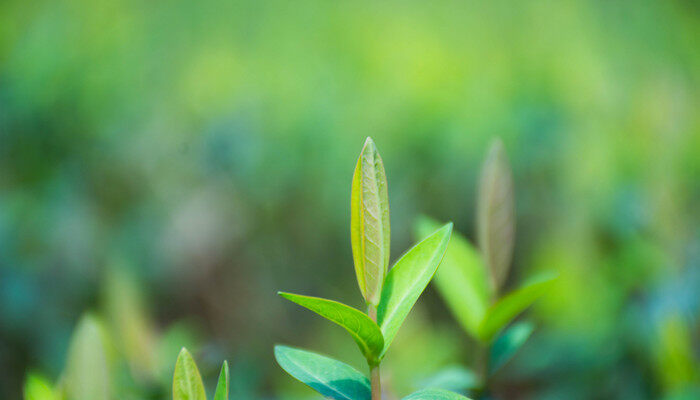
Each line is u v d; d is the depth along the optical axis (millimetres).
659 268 701
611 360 657
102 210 1130
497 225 384
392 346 621
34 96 1158
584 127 1060
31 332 919
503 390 809
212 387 526
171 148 1186
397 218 1102
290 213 1152
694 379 491
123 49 1266
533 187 1052
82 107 1194
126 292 440
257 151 1170
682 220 786
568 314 747
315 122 1172
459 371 401
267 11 1330
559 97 1135
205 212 1150
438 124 1140
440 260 322
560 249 915
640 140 978
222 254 1143
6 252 958
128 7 1334
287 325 1093
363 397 321
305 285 1126
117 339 429
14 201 1026
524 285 368
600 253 873
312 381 322
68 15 1279
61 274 1007
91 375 315
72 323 955
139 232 1114
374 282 317
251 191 1164
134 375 426
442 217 1110
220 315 1111
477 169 1103
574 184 975
